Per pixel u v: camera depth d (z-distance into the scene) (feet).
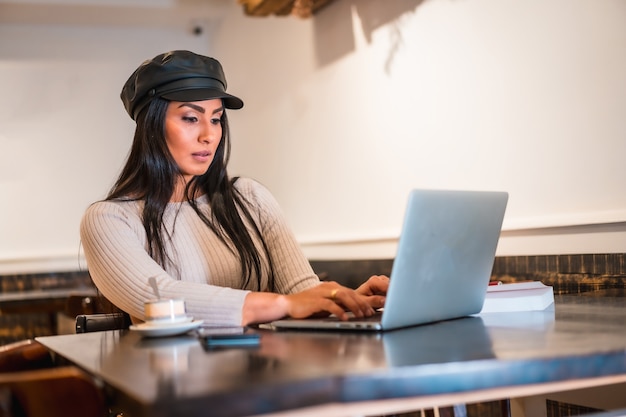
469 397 3.43
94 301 9.85
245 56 16.42
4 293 16.07
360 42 11.97
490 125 9.04
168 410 2.81
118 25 17.44
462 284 5.23
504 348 3.75
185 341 4.73
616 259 7.22
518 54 8.52
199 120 6.63
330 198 13.28
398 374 3.19
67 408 3.49
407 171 10.89
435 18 9.98
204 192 6.95
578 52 7.70
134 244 6.05
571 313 5.41
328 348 4.01
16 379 3.42
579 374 3.54
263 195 7.27
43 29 17.06
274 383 3.01
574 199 7.82
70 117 17.16
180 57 6.58
